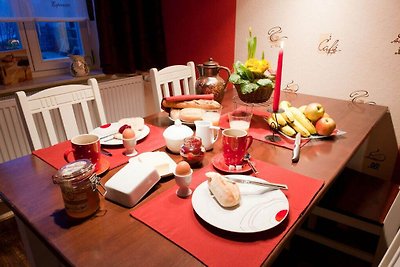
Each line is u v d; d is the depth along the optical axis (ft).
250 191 2.71
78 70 7.57
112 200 2.67
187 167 2.68
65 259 2.04
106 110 7.86
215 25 7.50
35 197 2.75
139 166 2.81
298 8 6.05
